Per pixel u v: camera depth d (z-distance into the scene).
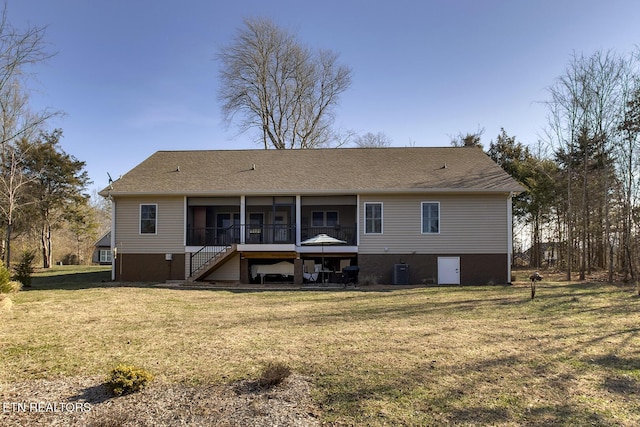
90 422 4.23
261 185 19.03
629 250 18.92
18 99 23.25
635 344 7.13
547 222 29.44
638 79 18.12
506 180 18.50
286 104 32.78
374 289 16.22
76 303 12.15
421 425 4.14
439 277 18.34
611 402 4.69
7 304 11.02
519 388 5.11
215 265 18.45
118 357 6.49
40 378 5.56
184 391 5.05
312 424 4.16
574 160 22.59
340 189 18.39
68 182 33.66
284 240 19.55
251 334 8.05
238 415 4.37
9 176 26.62
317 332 8.20
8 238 25.42
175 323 9.18
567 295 13.47
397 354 6.56
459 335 7.84
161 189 18.88
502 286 16.97
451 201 18.48
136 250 19.22
